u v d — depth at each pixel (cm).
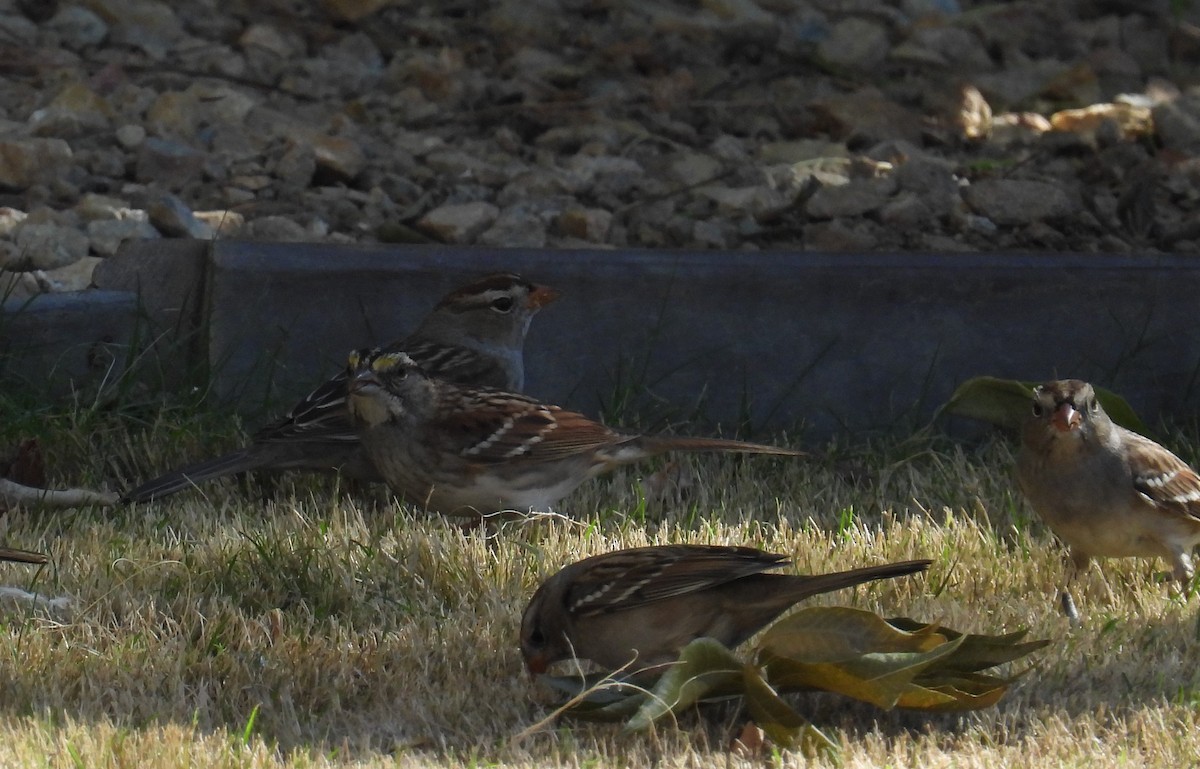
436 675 810
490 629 859
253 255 1189
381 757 708
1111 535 914
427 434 1010
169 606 867
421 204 1434
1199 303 1244
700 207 1448
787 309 1223
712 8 1894
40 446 1080
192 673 800
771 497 1101
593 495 1107
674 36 1850
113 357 1188
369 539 977
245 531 989
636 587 770
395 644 834
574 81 1738
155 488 1023
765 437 1219
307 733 740
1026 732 743
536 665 801
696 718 762
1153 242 1439
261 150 1498
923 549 988
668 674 719
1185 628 865
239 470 1048
